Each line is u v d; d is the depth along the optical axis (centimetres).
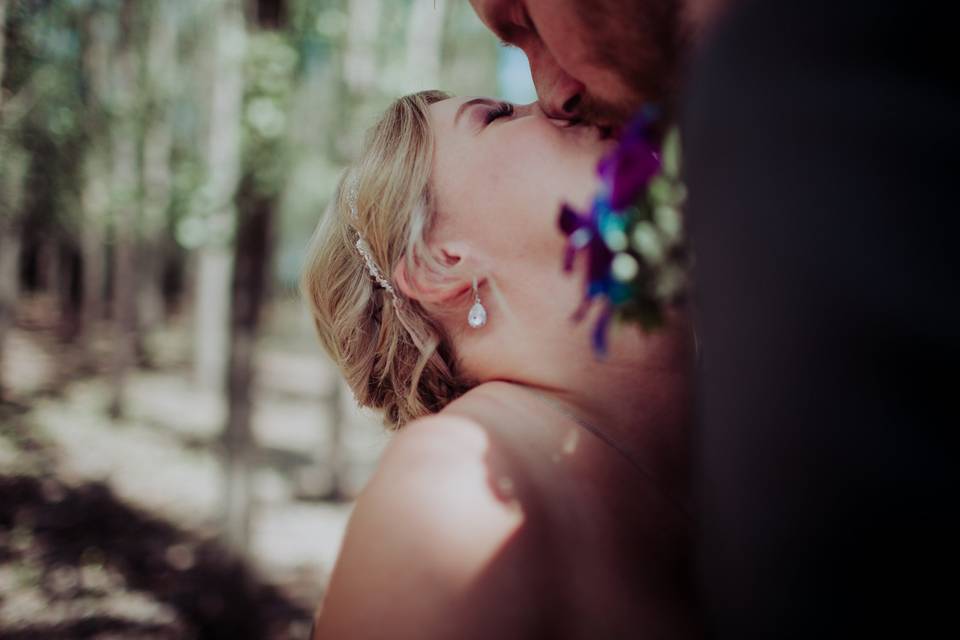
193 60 1366
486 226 101
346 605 70
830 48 40
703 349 47
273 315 2708
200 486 1277
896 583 37
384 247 111
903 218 37
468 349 104
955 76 38
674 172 68
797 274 39
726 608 44
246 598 798
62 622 764
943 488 35
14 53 723
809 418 38
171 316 3222
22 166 838
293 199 858
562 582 74
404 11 1009
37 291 3092
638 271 76
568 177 97
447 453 77
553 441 86
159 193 920
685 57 54
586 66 70
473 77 992
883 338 36
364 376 124
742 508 42
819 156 39
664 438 92
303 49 821
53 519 1040
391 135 113
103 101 990
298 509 1198
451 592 68
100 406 1692
